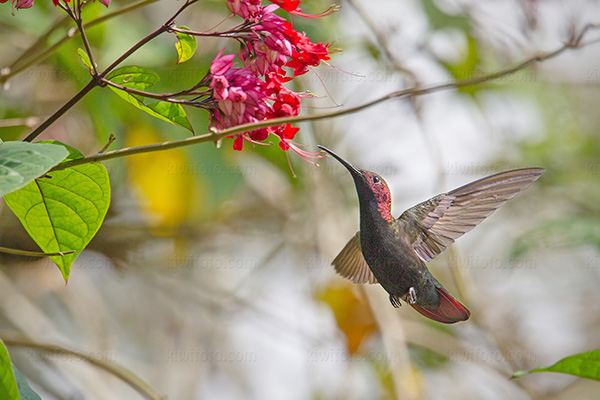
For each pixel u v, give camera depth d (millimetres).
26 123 8016
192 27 9867
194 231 11203
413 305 6793
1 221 9641
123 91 5121
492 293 13969
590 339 14047
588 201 13688
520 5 10969
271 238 12547
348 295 11047
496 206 7039
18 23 8977
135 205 10641
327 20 10070
